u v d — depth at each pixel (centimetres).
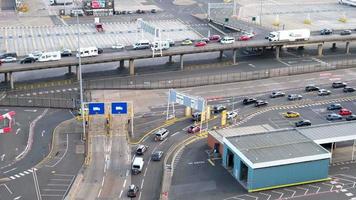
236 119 16725
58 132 15675
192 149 14638
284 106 17900
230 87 19600
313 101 18400
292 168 12700
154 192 12469
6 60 19888
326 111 17512
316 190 12650
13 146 14800
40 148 14712
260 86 19750
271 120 16725
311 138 13850
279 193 12488
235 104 17975
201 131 15750
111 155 14238
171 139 15238
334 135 14075
